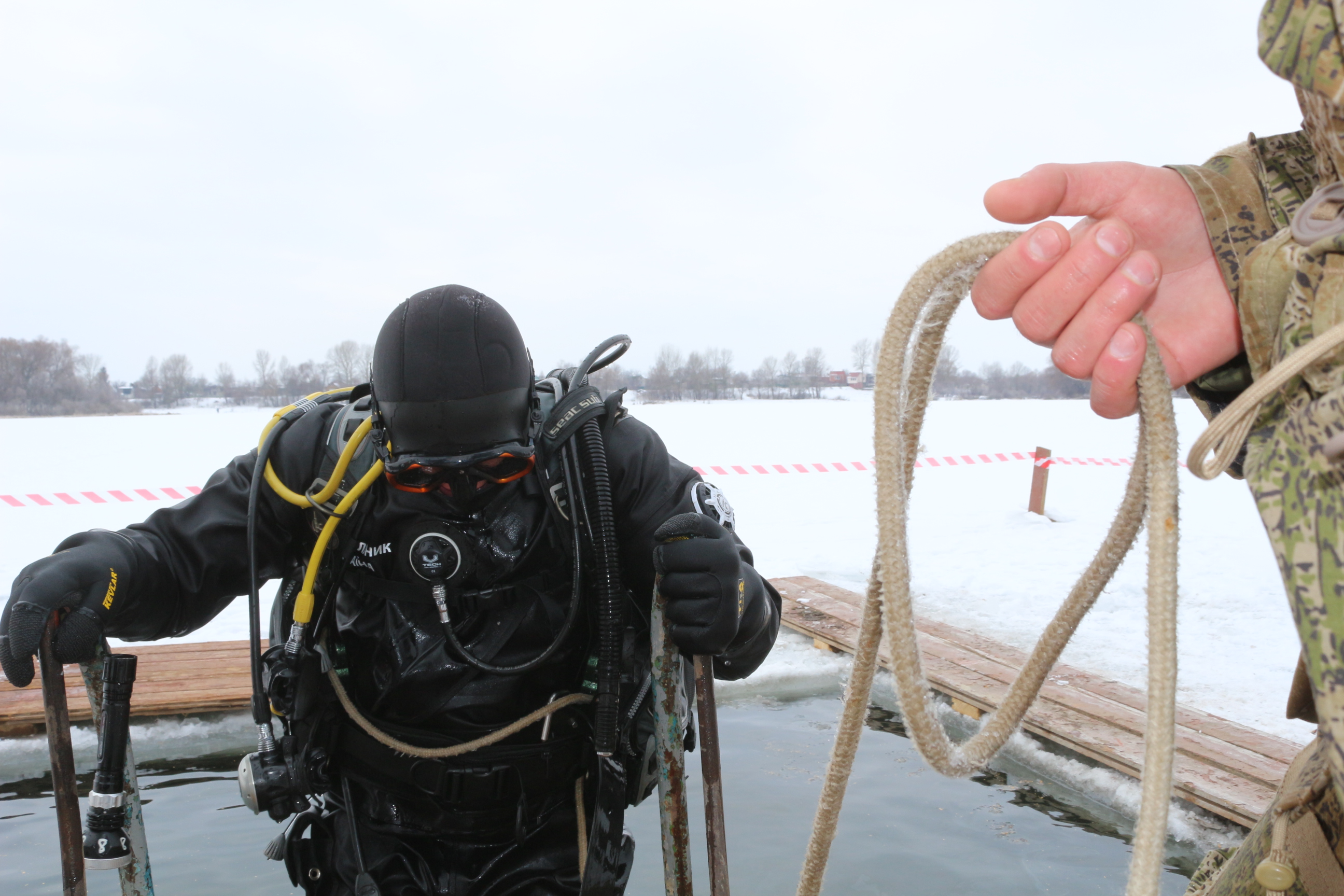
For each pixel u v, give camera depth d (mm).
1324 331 638
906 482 901
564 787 2014
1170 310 867
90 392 103000
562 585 1935
